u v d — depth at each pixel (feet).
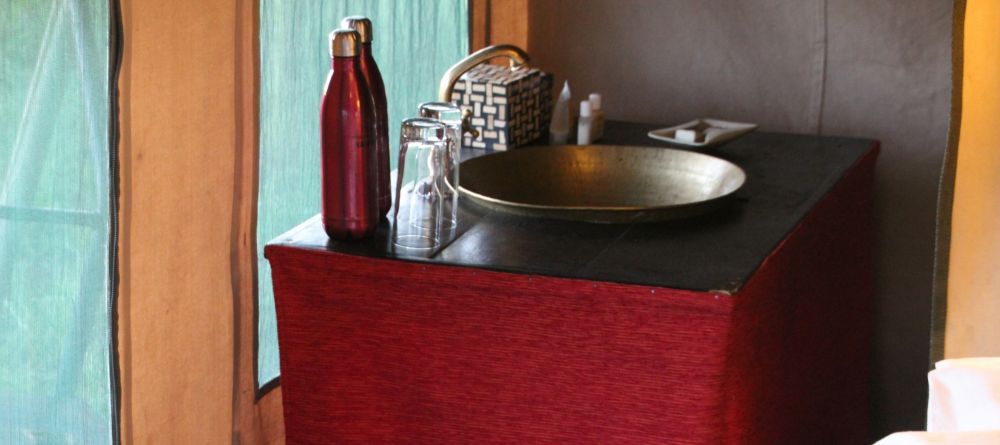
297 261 4.97
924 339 8.06
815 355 6.32
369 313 4.97
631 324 4.60
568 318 4.68
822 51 7.87
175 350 5.55
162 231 5.33
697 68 8.25
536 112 7.17
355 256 4.85
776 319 5.29
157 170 5.24
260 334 6.29
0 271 4.55
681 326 4.53
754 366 5.00
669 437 4.72
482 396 4.94
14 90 4.50
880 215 8.00
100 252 4.98
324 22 6.34
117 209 5.00
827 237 6.25
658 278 4.60
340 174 4.93
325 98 4.88
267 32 5.91
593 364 4.72
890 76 7.73
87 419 5.06
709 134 7.11
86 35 4.76
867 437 8.01
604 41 8.46
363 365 5.07
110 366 5.10
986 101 5.04
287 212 6.32
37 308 4.74
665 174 6.53
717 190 6.17
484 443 5.01
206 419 5.86
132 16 4.97
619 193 6.58
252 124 5.85
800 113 8.05
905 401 8.23
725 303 4.40
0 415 4.65
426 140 5.03
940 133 7.68
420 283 4.83
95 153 4.88
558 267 4.74
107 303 5.04
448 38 7.76
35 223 4.66
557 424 4.87
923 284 7.98
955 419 4.02
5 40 4.44
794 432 6.02
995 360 4.15
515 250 4.98
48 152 4.67
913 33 7.60
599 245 5.09
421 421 5.08
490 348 4.85
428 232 5.06
